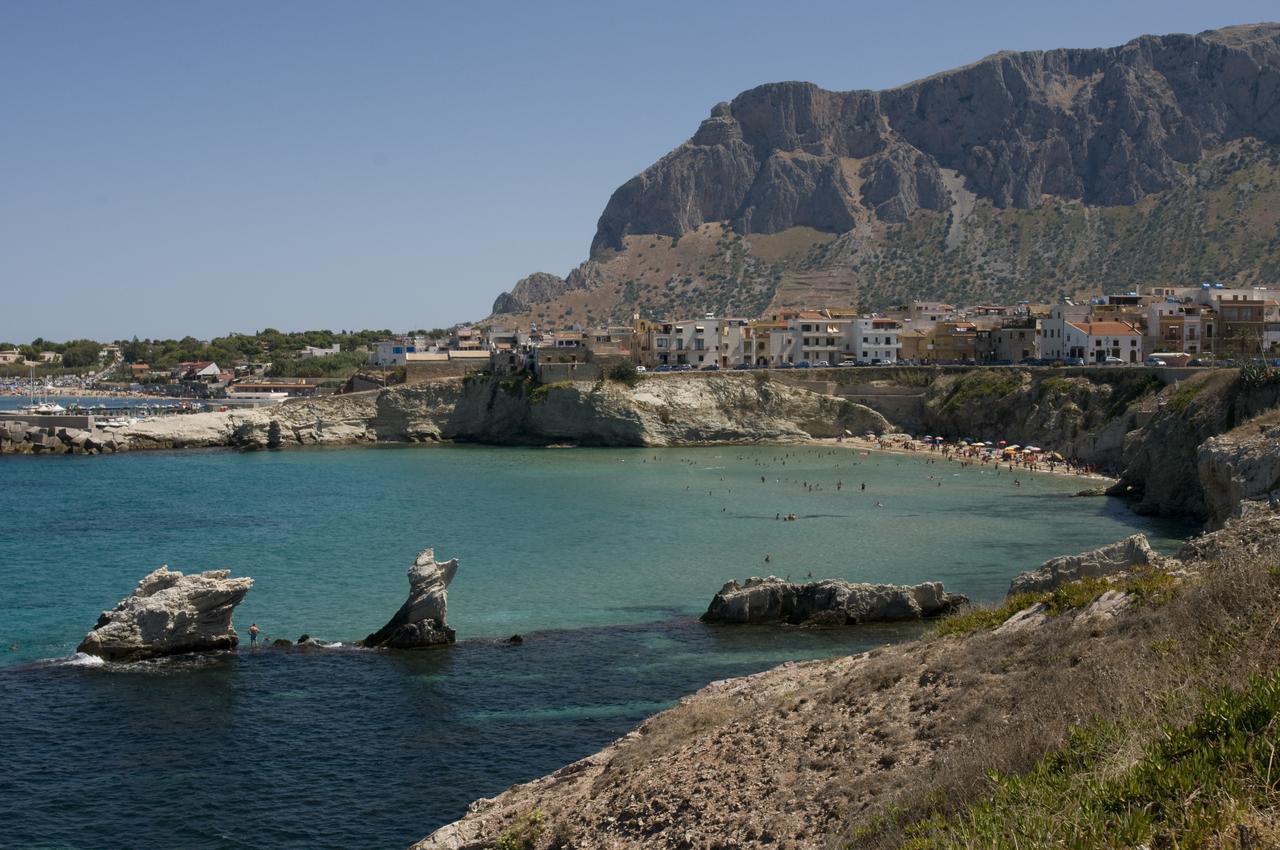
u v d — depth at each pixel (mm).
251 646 65125
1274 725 19734
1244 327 194250
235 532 105812
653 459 173500
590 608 74625
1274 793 18094
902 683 35844
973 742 28203
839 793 28922
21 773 46688
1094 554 55562
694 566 88625
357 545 98500
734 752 33781
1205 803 18359
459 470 159875
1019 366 187250
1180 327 194250
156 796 44500
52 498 131875
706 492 134250
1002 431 178875
